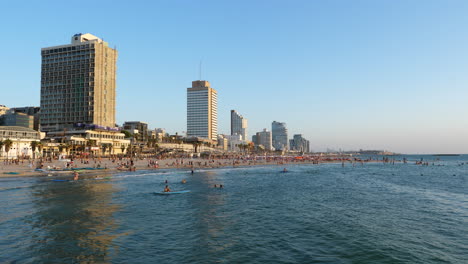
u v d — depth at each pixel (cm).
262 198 5128
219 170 12244
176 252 2458
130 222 3391
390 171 12988
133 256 2361
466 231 3148
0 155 12062
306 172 11869
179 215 3756
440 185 7481
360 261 2316
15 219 3456
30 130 13838
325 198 5216
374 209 4266
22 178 7500
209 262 2258
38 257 2316
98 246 2578
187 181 7625
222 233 3002
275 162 18688
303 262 2284
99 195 5178
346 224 3397
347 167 16038
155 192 5525
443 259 2367
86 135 17162
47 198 4806
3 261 2227
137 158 15600
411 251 2539
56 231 3002
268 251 2509
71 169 9544
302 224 3378
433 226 3344
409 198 5284
